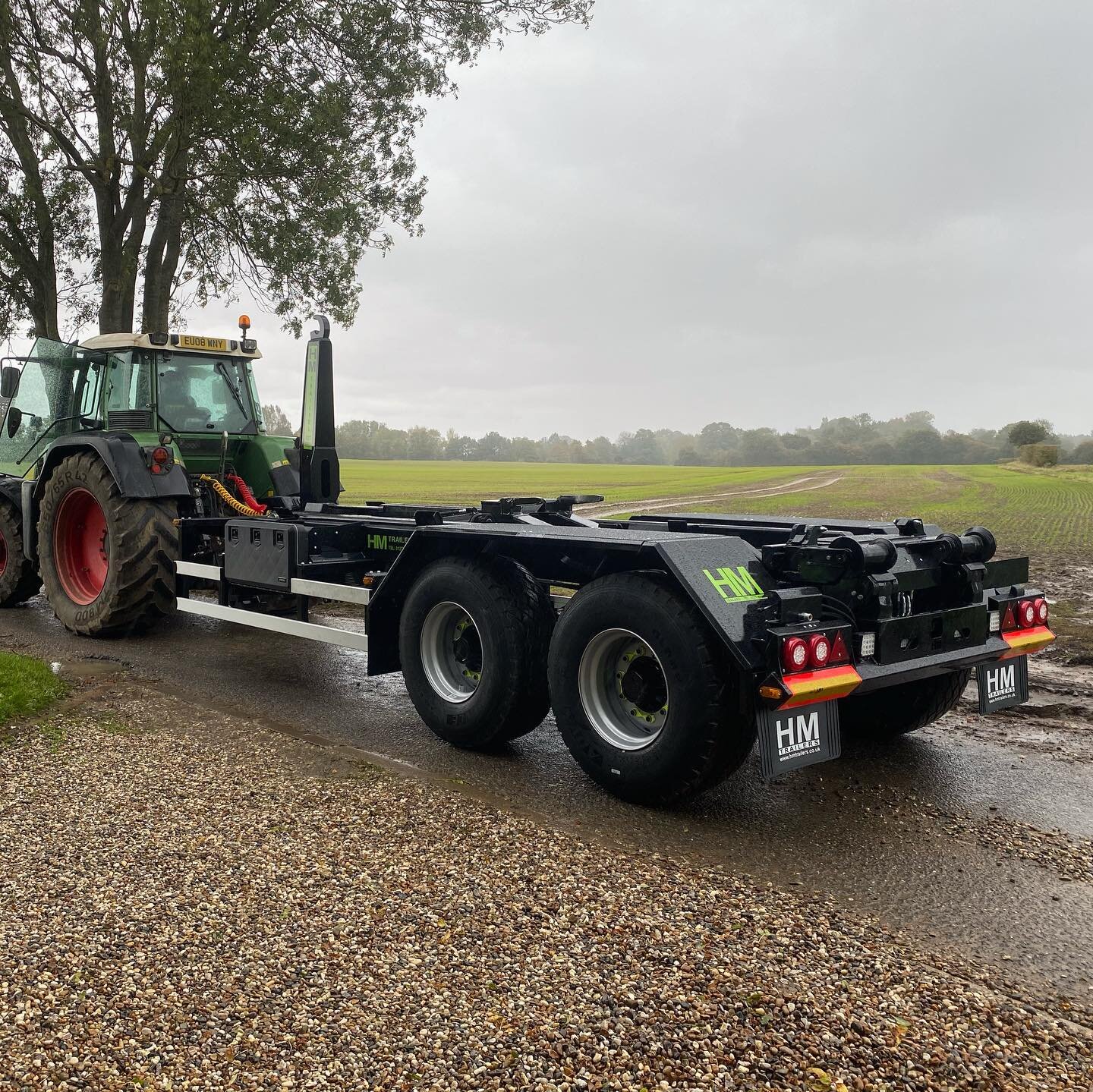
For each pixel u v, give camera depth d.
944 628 4.31
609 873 3.43
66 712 5.55
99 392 8.39
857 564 3.92
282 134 12.73
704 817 4.09
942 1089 2.24
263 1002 2.52
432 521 5.94
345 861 3.47
